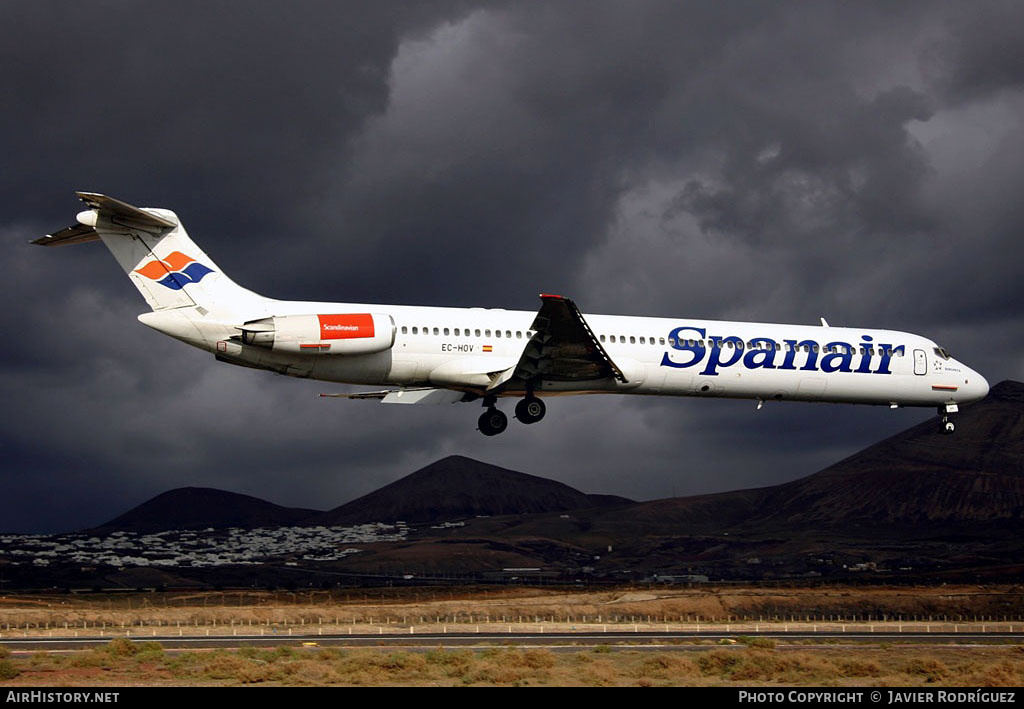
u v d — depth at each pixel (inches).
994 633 4165.8
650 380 3882.9
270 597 6161.4
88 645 3164.4
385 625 4690.0
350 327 3462.1
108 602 5851.4
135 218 3356.3
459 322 3649.1
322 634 3725.4
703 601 6063.0
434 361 3599.9
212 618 4771.2
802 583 7450.8
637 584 7519.7
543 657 2716.5
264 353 3442.4
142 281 3383.4
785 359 4030.5
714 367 3941.9
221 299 3437.5
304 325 3408.0
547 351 3577.8
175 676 2442.2
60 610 4722.0
